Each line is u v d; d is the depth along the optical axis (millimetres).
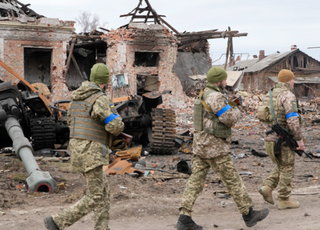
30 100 10078
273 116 4898
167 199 5570
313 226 3846
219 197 5812
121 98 10820
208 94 3967
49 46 18750
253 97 22562
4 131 8695
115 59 20000
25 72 21891
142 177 7113
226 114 3850
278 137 4859
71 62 23469
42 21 18375
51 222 3318
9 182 6309
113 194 5664
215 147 3947
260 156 9547
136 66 20438
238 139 12414
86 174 3391
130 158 8344
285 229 3854
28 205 5109
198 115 4055
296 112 4750
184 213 4043
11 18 17844
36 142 9742
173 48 20844
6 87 8562
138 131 10641
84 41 22047
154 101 10305
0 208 4871
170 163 8883
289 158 4895
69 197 5578
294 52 36625
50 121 9727
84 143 3361
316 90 36062
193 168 4137
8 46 17906
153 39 20344
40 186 5918
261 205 5344
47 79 22344
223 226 4219
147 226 4223
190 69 23344
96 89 3457
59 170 7332
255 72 33719
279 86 5012
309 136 13062
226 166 3959
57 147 10039
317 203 5195
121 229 4082
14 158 8203
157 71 20750
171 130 9781
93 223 4379
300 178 7207
